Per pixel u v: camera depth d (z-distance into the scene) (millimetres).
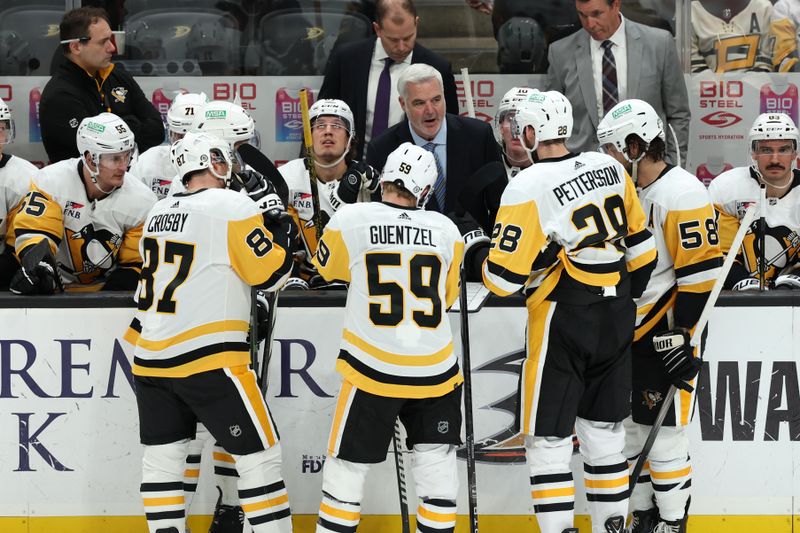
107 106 19969
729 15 21375
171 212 13570
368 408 13266
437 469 13523
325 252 13414
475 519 14609
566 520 13906
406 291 13227
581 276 13617
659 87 20172
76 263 16734
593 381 14039
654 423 14422
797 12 21344
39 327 15367
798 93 21547
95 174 16062
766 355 15258
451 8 21391
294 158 21906
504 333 15352
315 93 21719
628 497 14258
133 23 21562
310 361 15445
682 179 14414
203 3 21516
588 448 14188
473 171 17656
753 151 17734
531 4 21281
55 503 15586
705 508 15477
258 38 21609
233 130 15070
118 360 15398
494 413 15469
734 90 21578
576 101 20281
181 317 13391
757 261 18047
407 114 17422
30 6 21516
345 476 13570
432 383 13227
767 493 15414
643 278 14117
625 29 20141
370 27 21609
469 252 15703
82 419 15477
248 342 14000
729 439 15375
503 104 17031
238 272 13539
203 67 21672
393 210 13383
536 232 13398
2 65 21656
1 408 15477
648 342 14812
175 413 13727
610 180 13719
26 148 21844
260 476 13836
